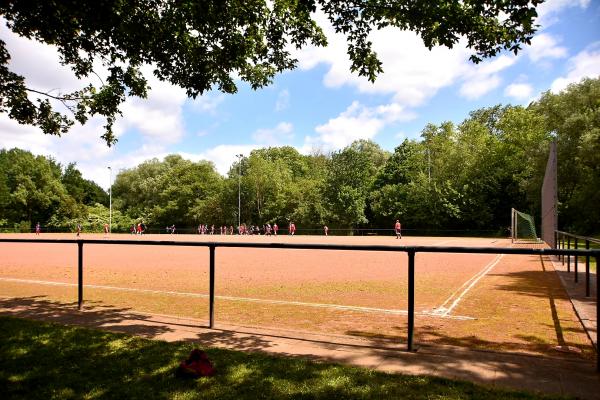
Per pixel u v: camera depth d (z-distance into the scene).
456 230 57.09
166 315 6.88
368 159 70.94
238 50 7.37
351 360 4.50
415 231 60.00
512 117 58.19
